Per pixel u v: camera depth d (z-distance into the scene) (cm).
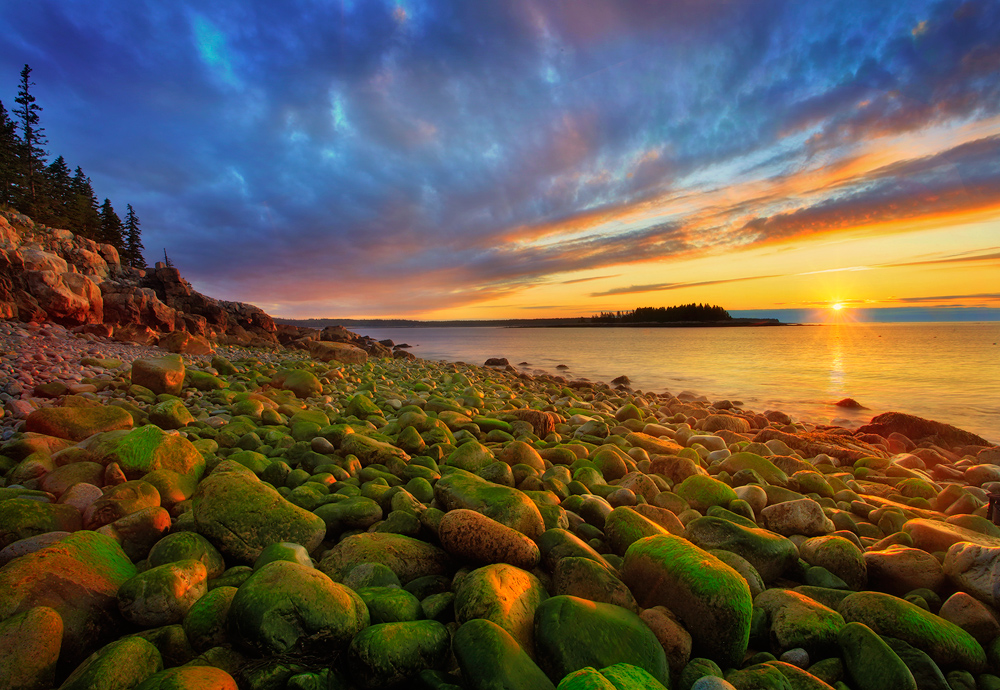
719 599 314
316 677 266
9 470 535
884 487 774
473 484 493
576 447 807
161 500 478
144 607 300
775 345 5841
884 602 360
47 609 275
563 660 280
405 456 693
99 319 2547
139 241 8225
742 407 2027
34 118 5794
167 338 2203
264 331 4656
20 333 1781
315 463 636
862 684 306
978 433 1553
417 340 8844
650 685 244
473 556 386
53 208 5853
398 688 278
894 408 1964
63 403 822
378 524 459
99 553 342
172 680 227
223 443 707
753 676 294
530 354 5116
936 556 474
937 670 316
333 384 1517
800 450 1029
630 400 1952
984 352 4484
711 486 592
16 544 362
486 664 261
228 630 288
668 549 358
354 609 298
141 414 796
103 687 235
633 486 629
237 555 394
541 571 407
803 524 535
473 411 1127
